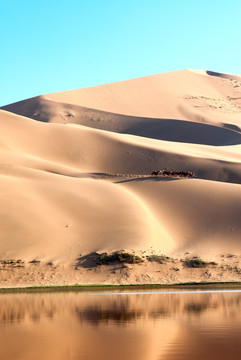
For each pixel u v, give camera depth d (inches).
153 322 1134.4
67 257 2755.9
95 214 3179.1
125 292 1968.5
